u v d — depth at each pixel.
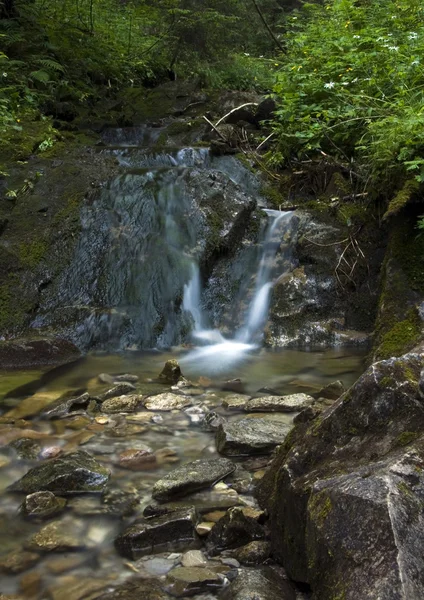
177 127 9.29
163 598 2.06
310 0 15.20
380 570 1.59
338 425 2.29
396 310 4.93
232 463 3.05
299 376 4.64
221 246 6.25
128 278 5.98
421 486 1.82
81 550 2.38
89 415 3.86
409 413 2.15
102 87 11.02
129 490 2.86
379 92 6.55
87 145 8.48
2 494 2.84
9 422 3.74
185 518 2.45
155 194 6.56
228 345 5.67
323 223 6.25
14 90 8.91
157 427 3.65
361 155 6.46
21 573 2.23
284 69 8.52
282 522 2.23
